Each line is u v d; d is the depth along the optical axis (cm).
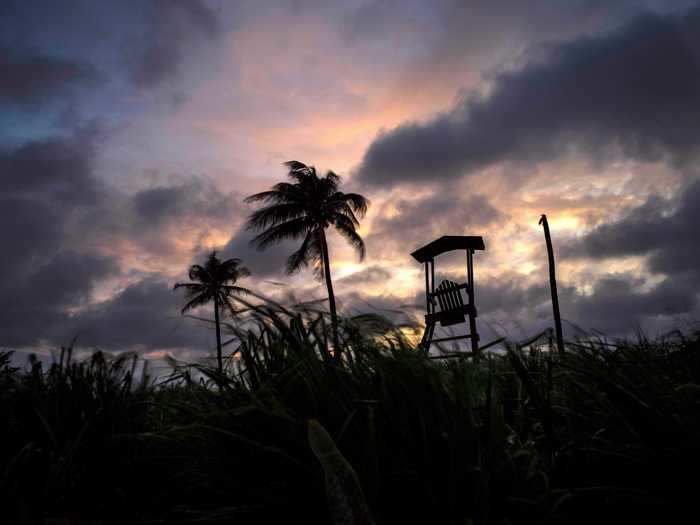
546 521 147
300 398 169
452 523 139
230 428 170
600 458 165
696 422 153
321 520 152
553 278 1187
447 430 146
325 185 3362
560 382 203
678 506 147
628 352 196
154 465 226
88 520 193
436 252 1512
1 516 192
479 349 174
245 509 153
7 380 260
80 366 255
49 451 218
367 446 142
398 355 166
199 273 4291
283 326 185
